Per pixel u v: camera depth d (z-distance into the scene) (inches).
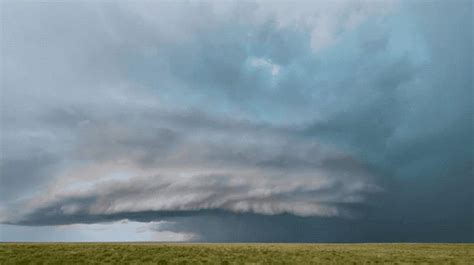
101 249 1774.1
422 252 1920.5
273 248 2139.5
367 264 1467.8
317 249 2096.5
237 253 1743.4
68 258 1465.3
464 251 2018.9
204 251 1800.0
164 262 1446.9
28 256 1478.8
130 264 1392.7
